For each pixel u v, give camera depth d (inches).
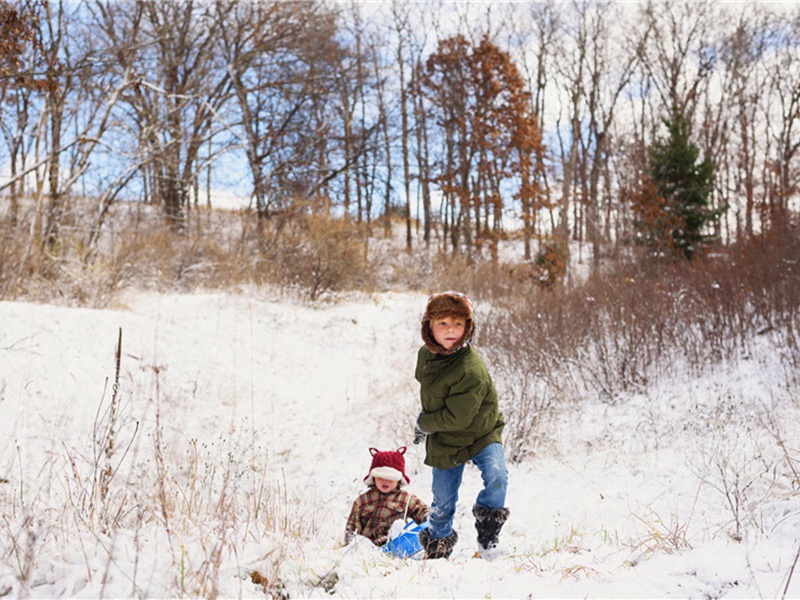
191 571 98.7
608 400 314.7
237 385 329.4
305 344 425.7
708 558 105.1
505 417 267.0
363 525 161.6
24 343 274.5
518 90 1248.2
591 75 1422.2
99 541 109.2
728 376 299.9
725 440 220.7
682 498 180.1
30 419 221.9
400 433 284.0
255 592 101.3
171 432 248.1
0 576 96.1
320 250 565.9
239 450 245.1
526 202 1251.8
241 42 903.7
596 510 186.4
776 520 132.5
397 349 453.7
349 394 358.3
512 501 208.5
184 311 415.2
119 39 668.1
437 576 110.4
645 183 649.0
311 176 846.5
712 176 704.4
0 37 267.6
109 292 398.6
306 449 271.1
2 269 357.7
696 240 655.8
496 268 802.8
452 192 1232.2
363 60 978.7
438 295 141.2
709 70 1376.7
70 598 93.0
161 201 705.0
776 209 537.3
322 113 926.4
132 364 297.6
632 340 331.9
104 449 148.5
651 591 96.6
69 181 470.0
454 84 1213.1
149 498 142.2
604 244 802.8
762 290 362.6
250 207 703.7
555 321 402.3
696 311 361.7
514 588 101.4
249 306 451.8
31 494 160.2
